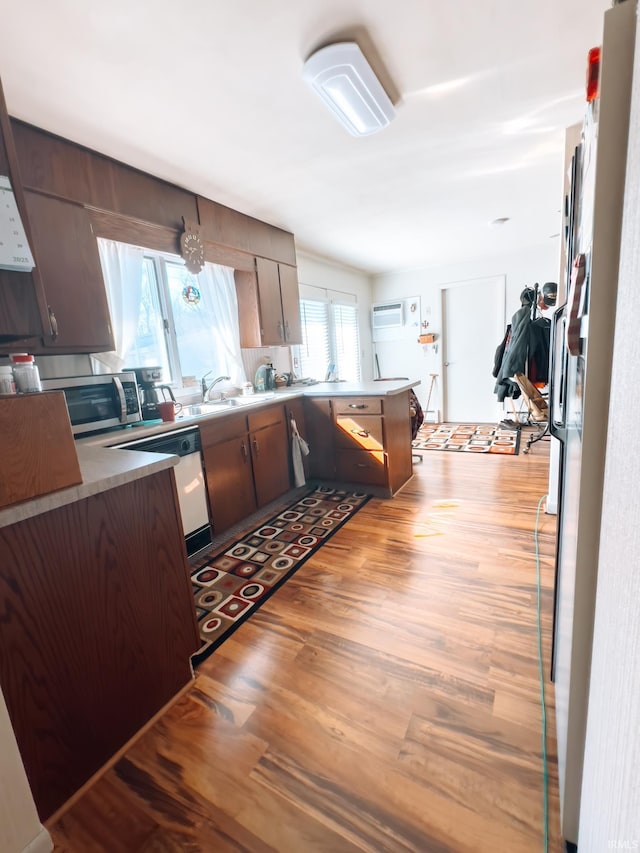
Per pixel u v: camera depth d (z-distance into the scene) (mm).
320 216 3242
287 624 1704
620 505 500
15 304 1268
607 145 584
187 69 1501
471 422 5570
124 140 1967
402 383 3367
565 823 849
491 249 4766
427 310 5590
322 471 3332
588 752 714
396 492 3133
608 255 608
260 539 2523
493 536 2320
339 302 5129
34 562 997
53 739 1042
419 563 2094
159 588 1333
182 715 1311
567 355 1011
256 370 3730
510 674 1360
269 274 3418
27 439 968
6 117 1203
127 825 1009
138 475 1208
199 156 2164
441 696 1298
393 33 1408
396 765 1099
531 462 3627
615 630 507
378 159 2324
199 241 2676
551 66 1619
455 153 2318
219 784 1088
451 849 908
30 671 993
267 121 1868
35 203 1799
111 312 2348
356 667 1443
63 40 1324
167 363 2877
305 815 1000
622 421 504
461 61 1570
